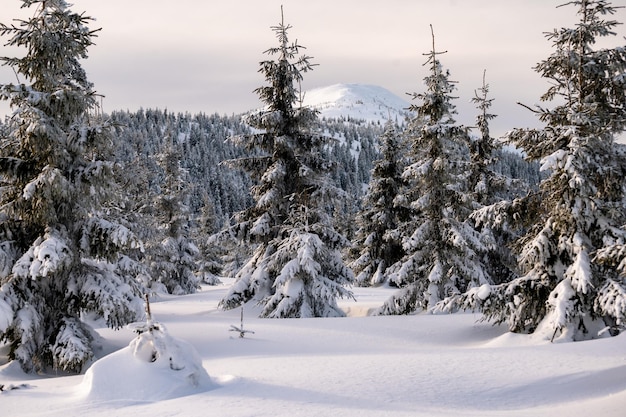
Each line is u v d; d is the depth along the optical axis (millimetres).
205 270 58469
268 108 26547
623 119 15234
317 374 11031
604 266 15078
